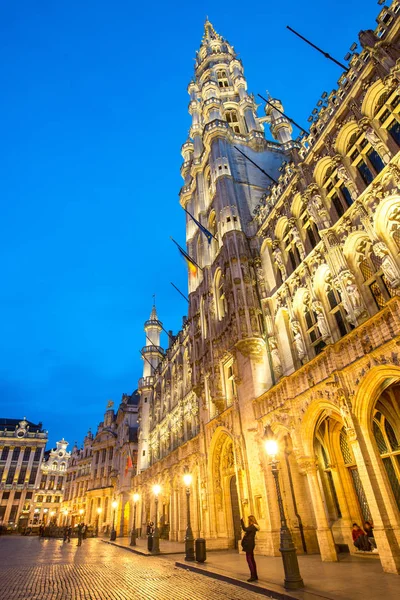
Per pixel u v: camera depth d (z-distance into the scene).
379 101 17.08
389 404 15.69
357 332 14.76
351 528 17.50
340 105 19.33
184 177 47.19
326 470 19.72
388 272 14.52
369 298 16.22
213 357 29.30
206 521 26.44
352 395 14.41
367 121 17.14
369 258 16.55
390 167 15.44
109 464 74.38
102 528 65.25
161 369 52.66
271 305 24.64
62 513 89.50
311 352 20.27
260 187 34.81
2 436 96.00
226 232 28.92
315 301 19.14
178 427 41.22
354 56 18.56
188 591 11.17
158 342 67.56
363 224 16.48
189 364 36.41
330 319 18.56
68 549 30.52
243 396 23.59
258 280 26.12
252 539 12.24
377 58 16.88
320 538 15.13
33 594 11.25
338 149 19.53
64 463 105.69
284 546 10.65
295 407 17.91
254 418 21.78
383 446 16.08
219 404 26.83
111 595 10.87
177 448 36.72
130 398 73.00
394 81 15.81
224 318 28.92
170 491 37.25
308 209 20.81
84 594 11.15
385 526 12.03
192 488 31.53
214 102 43.97
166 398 47.47
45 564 19.45
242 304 25.12
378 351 13.52
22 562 20.61
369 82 17.66
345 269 17.27
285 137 43.84
